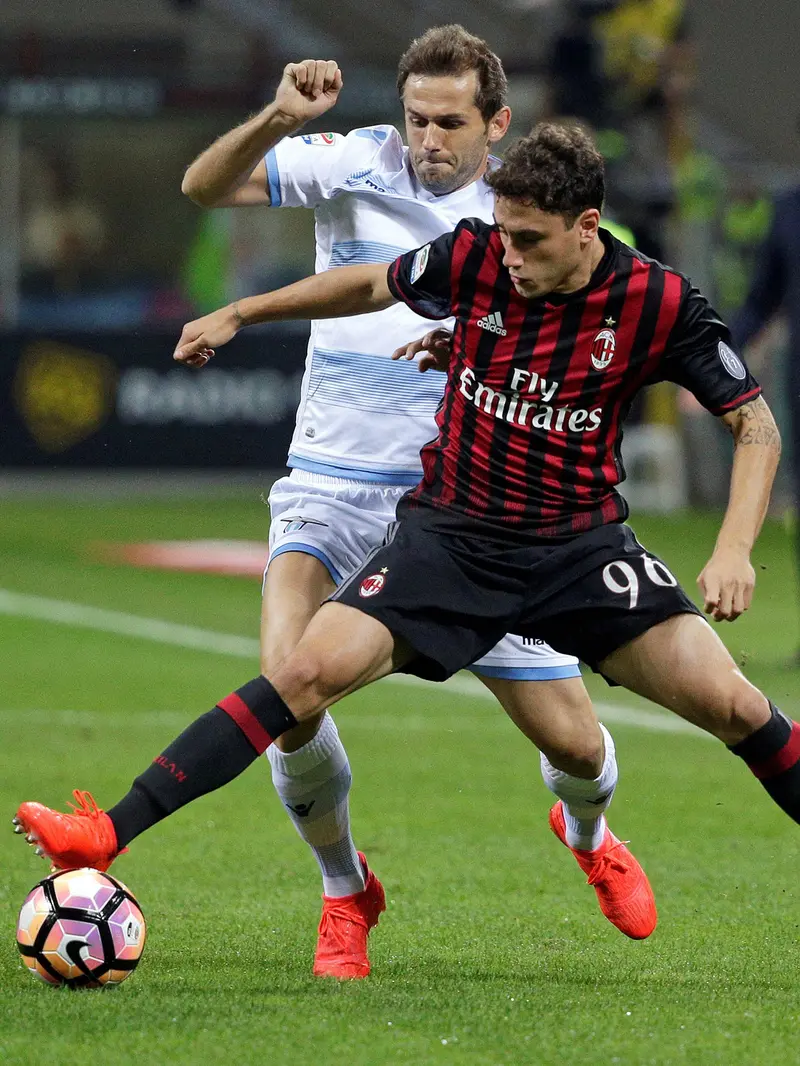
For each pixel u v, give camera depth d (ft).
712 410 47.91
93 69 250.16
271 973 49.16
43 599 149.79
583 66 196.44
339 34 267.59
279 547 54.24
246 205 56.54
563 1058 39.17
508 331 46.96
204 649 127.24
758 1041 40.83
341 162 56.24
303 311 49.60
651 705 109.50
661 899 61.16
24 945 45.93
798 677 110.52
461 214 56.13
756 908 59.67
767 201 215.10
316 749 48.78
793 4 297.53
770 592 156.46
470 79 54.44
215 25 266.77
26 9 267.80
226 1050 39.45
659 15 196.13
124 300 257.55
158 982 47.34
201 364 50.14
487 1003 44.75
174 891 61.31
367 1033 41.14
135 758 87.61
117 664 119.96
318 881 63.52
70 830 43.98
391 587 46.91
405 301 48.49
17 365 229.86
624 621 47.01
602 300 46.44
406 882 63.46
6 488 229.86
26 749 89.66
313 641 46.24
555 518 47.75
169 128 258.98
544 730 52.11
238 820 75.25
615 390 47.26
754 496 46.62
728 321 213.05
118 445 230.68
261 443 232.12
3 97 240.53
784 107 291.38
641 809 77.87
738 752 47.03
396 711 106.42
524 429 47.24
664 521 205.46
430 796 80.64
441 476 48.55
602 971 50.16
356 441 56.03
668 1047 40.19
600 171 45.21
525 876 64.75
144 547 182.70
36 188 256.73
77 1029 41.24
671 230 209.97
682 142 208.95
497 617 47.34
